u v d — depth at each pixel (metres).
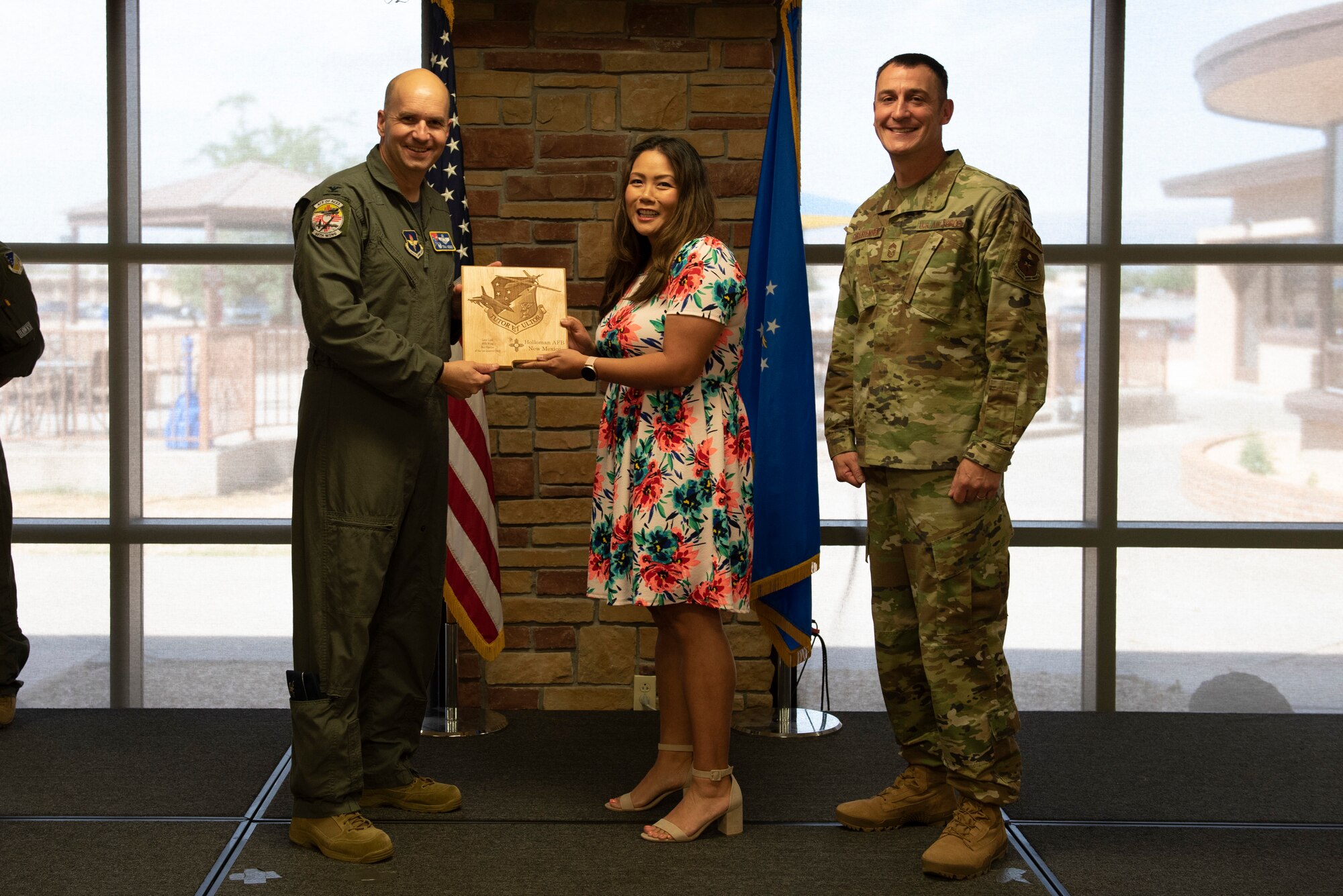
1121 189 3.83
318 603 2.44
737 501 2.55
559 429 3.56
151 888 2.28
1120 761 3.16
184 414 3.92
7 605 3.35
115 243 3.84
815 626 3.53
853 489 3.96
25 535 3.87
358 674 2.47
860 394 2.54
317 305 2.35
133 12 3.83
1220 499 3.90
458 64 3.48
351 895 2.25
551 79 3.49
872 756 3.18
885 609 2.59
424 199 2.61
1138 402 3.90
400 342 2.37
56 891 2.26
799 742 3.31
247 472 3.95
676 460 2.50
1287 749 3.27
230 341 3.91
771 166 3.40
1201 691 3.92
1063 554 3.91
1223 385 3.88
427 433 2.53
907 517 2.45
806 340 3.34
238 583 3.92
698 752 2.56
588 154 3.50
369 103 3.89
